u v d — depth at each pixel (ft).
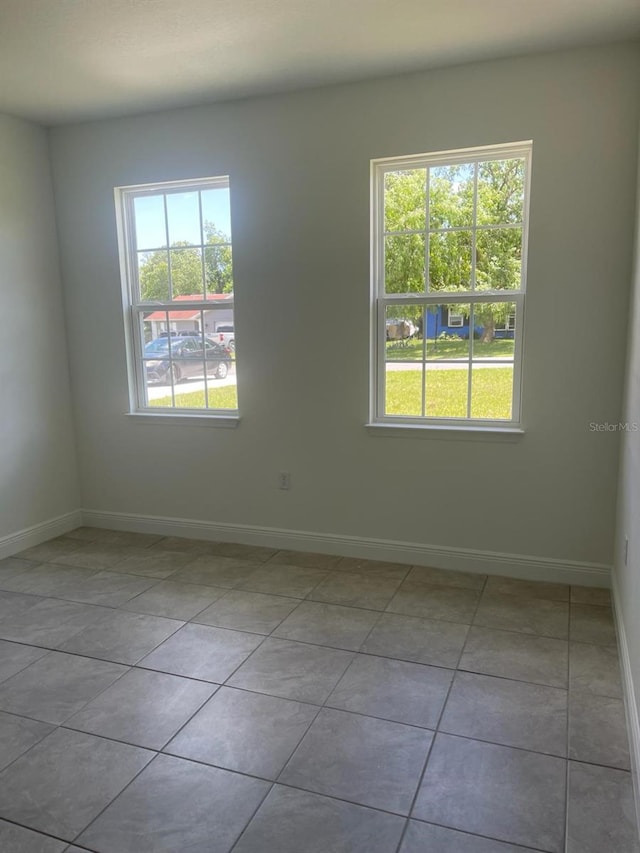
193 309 12.49
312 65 9.68
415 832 5.37
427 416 11.09
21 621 9.40
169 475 13.04
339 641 8.64
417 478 11.12
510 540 10.68
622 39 8.91
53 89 10.48
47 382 12.96
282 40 8.76
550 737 6.57
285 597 10.09
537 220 9.72
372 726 6.80
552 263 9.75
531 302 9.93
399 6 7.82
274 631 8.96
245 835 5.36
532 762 6.21
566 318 9.80
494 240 10.32
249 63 9.54
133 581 10.84
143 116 11.89
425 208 10.62
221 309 12.26
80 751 6.47
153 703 7.28
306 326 11.42
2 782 6.05
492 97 9.72
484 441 10.55
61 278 13.15
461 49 9.19
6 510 12.10
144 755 6.40
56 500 13.32
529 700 7.22
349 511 11.70
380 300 11.05
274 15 8.00
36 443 12.73
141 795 5.85
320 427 11.66
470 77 9.78
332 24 8.29
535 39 8.87
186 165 11.75
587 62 9.18
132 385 13.12
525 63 9.48
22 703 7.32
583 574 10.32
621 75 9.07
